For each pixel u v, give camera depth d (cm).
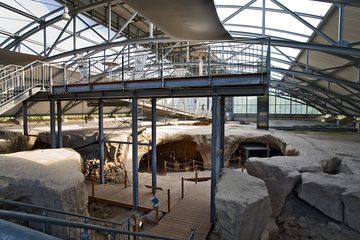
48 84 1335
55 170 831
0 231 90
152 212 1031
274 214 1073
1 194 689
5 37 1906
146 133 1830
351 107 2611
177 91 1032
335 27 1425
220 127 1173
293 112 4438
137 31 2359
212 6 849
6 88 1249
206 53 1251
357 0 1041
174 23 1034
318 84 2633
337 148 1494
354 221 878
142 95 1106
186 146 2200
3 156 952
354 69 1741
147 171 1978
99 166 1467
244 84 892
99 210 1129
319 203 975
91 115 2658
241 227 723
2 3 1592
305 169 1098
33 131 1627
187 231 884
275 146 2044
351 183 946
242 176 980
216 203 761
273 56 2625
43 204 711
